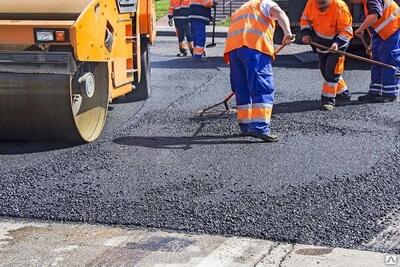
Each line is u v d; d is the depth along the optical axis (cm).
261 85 749
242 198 589
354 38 1267
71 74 696
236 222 541
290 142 756
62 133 739
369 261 475
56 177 651
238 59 758
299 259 479
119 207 575
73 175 655
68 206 579
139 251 495
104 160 698
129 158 705
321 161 687
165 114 891
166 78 1157
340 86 952
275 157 702
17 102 708
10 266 474
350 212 559
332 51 879
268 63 756
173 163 687
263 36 751
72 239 518
